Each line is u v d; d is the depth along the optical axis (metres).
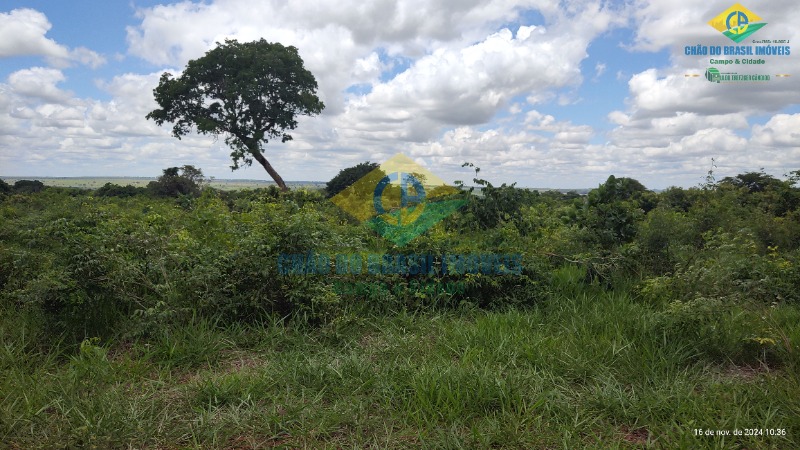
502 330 4.68
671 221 6.77
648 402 3.40
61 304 4.54
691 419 3.20
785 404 3.35
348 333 4.77
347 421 3.26
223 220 6.57
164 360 4.15
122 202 12.43
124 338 4.34
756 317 4.57
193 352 4.25
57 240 4.80
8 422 3.12
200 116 24.05
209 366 4.11
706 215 8.99
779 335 4.27
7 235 6.65
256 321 4.87
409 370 3.86
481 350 4.23
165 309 4.55
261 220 5.54
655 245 6.61
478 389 3.51
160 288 4.65
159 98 23.97
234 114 24.02
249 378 3.80
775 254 6.38
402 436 3.11
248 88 22.50
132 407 3.34
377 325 5.00
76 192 16.34
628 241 6.93
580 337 4.53
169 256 4.98
